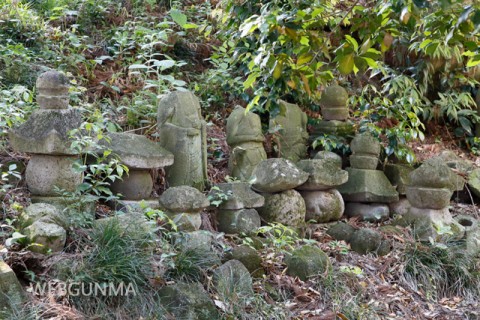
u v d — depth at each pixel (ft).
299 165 20.62
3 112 18.48
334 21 17.52
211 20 27.96
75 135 16.26
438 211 20.10
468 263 19.19
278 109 18.26
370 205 22.03
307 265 16.98
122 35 25.89
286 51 15.34
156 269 15.08
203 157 19.89
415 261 18.74
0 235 14.99
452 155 25.94
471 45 13.00
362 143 22.18
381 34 13.34
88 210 16.39
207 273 15.94
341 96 24.09
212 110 25.00
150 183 18.34
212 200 18.49
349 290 17.07
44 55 23.70
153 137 21.71
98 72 24.23
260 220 19.27
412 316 17.08
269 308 15.61
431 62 27.71
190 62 27.14
